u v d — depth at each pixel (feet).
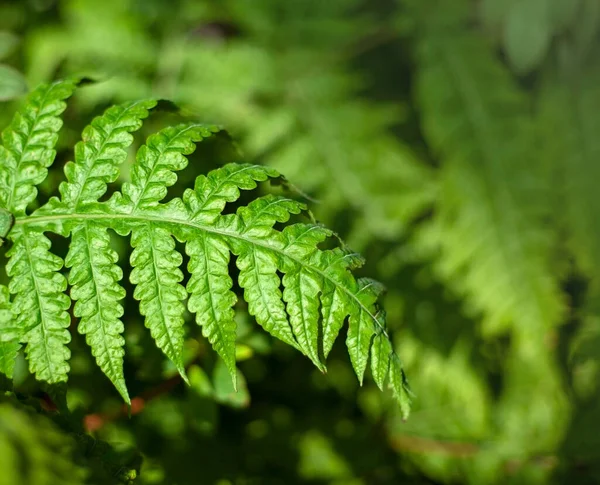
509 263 2.82
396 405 2.77
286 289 2.17
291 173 2.77
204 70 2.81
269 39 3.00
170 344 2.17
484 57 3.02
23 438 2.10
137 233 2.20
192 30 2.92
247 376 2.67
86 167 2.23
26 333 2.18
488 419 2.77
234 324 2.17
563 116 3.00
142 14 2.83
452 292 2.80
